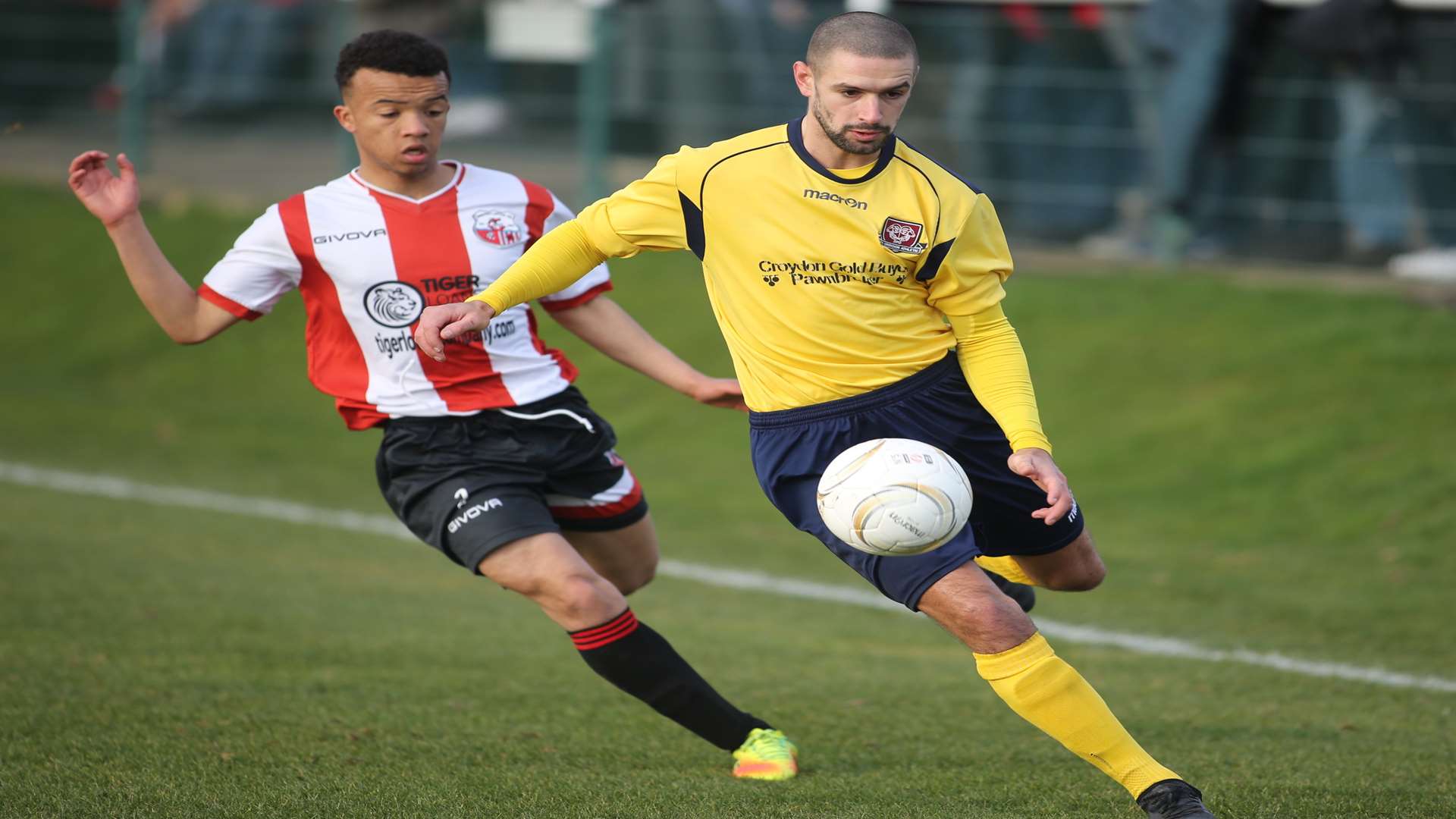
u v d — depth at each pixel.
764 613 25.11
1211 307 39.84
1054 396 37.12
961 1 42.97
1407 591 25.41
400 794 13.45
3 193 55.47
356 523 32.44
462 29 50.25
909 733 16.59
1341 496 30.42
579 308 15.34
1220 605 25.02
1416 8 38.53
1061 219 43.44
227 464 38.06
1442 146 39.06
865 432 13.23
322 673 19.11
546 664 20.36
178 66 54.56
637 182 13.38
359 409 15.06
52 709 16.52
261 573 26.77
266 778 13.95
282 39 53.44
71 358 46.88
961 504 12.43
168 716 16.34
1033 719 12.39
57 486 34.78
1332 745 16.00
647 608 25.22
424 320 12.89
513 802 13.27
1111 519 31.12
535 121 49.53
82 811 12.80
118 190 14.07
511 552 14.05
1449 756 15.40
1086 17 41.44
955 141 43.38
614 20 47.28
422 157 14.48
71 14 55.94
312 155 53.66
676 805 13.27
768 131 13.07
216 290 14.45
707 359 41.69
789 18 45.25
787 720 17.25
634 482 15.86
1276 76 40.31
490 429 14.76
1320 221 40.94
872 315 12.94
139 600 23.55
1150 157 41.88
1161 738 16.39
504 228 15.01
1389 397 34.09
